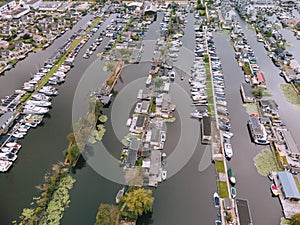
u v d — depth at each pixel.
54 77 86.88
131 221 47.97
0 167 57.72
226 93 82.25
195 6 152.12
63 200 51.91
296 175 56.56
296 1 159.38
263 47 110.31
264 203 52.09
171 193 53.66
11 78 87.75
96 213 49.75
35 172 57.28
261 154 62.12
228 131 68.38
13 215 49.16
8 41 109.38
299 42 114.06
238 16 141.62
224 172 57.56
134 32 117.12
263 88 83.94
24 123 69.38
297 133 68.12
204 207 51.25
